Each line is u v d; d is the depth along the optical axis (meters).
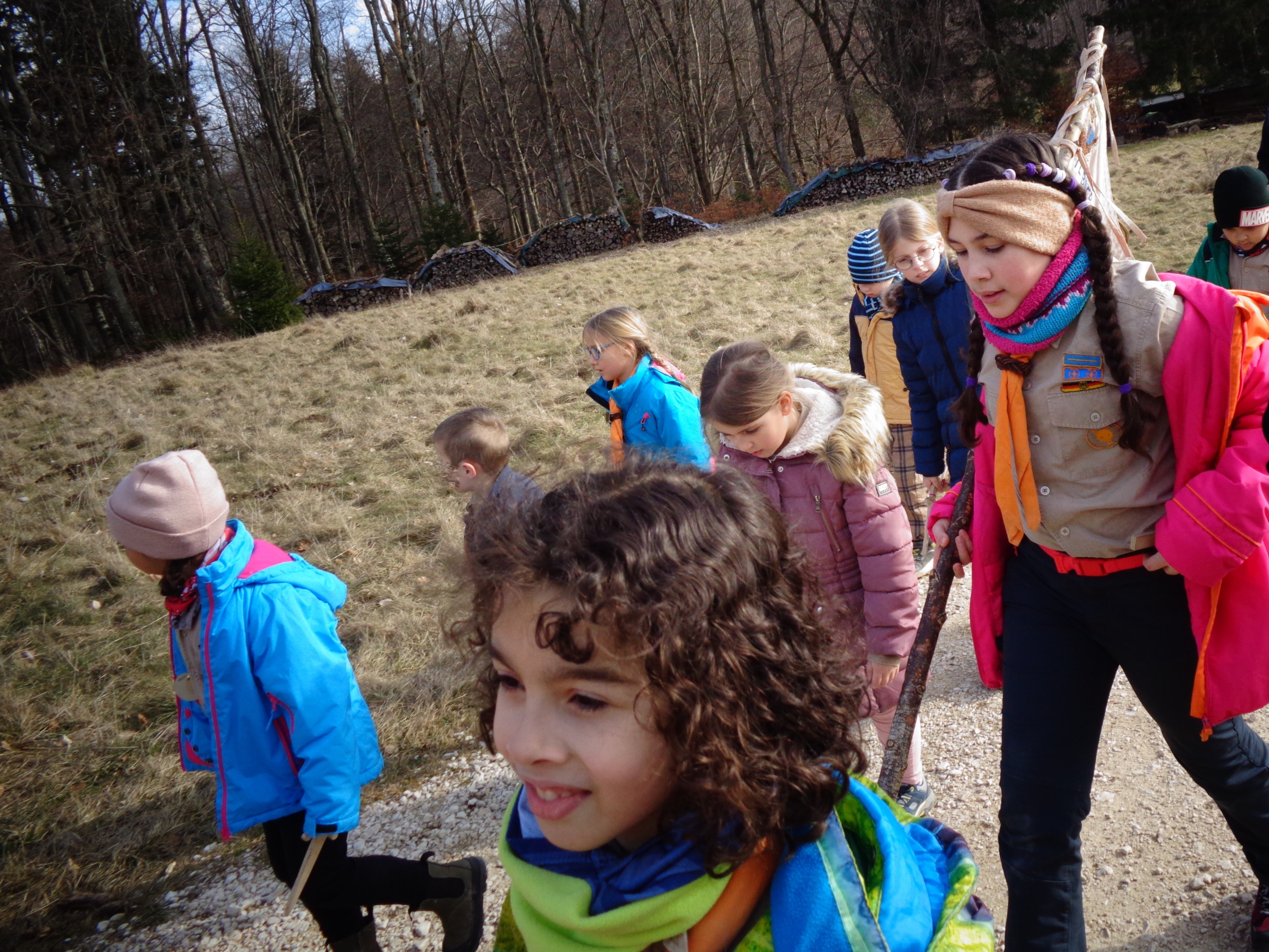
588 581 0.74
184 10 33.28
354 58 45.09
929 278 3.69
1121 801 2.87
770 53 32.19
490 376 10.75
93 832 3.92
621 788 0.79
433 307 16.86
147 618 5.99
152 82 31.14
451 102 42.97
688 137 35.03
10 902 3.56
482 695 0.98
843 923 0.84
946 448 4.00
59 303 30.67
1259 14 24.11
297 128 40.09
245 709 2.37
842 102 35.41
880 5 29.69
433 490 7.34
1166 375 1.73
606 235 25.47
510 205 41.69
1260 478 1.68
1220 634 1.79
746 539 0.85
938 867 1.04
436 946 2.94
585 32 32.84
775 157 40.00
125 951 3.22
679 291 13.75
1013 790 1.94
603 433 7.74
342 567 6.19
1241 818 2.02
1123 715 3.31
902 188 23.91
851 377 2.67
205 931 3.26
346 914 2.60
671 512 0.82
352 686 2.51
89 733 4.71
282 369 13.41
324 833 2.38
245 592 2.38
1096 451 1.82
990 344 2.03
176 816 3.93
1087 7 33.97
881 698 2.67
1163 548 1.74
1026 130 27.84
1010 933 1.91
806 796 0.86
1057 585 1.95
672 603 0.76
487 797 3.68
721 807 0.80
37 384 17.75
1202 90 25.34
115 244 29.62
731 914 0.86
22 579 6.88
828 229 17.50
